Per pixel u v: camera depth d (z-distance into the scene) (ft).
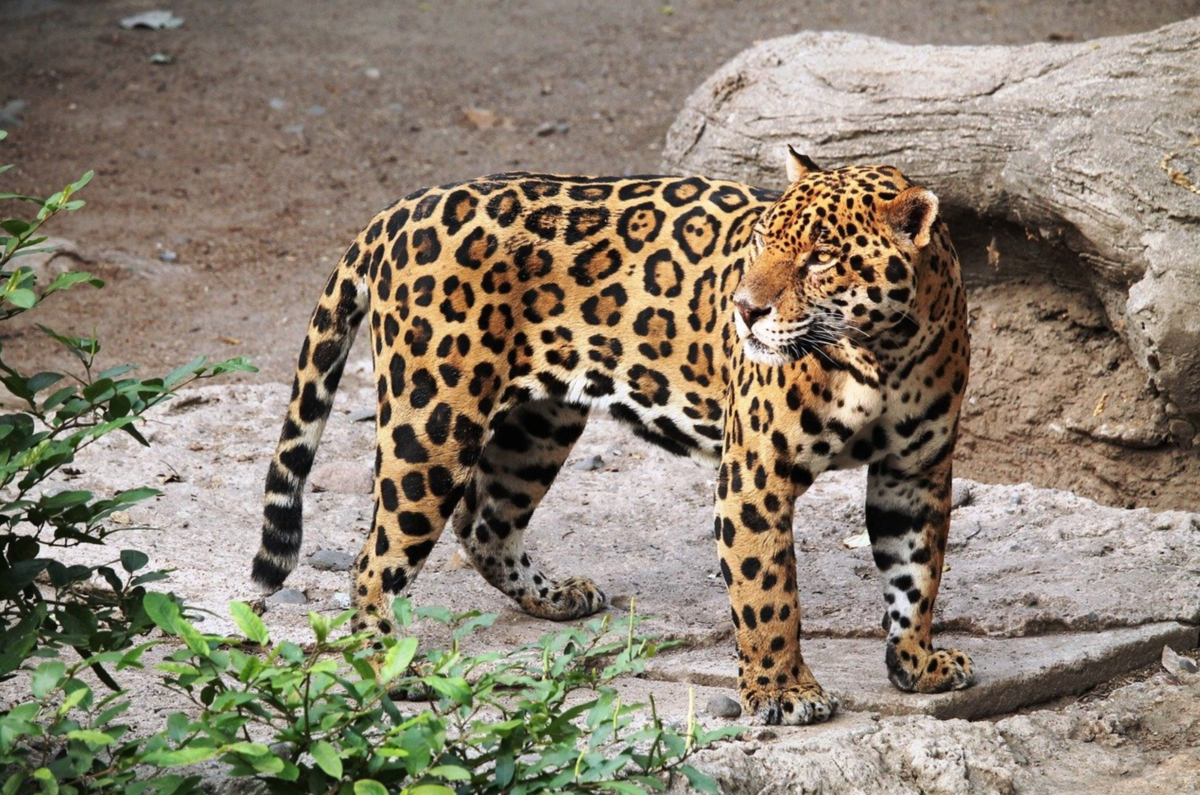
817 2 94.38
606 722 24.07
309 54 88.38
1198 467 41.65
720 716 29.37
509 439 34.88
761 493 28.86
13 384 25.70
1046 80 43.01
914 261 27.09
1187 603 34.12
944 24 87.61
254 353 56.08
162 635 33.04
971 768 27.84
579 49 89.45
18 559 26.22
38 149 74.18
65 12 93.56
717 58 86.99
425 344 31.12
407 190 72.43
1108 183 39.73
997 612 34.17
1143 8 88.38
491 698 28.40
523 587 35.45
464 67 87.04
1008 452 44.96
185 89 82.74
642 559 39.01
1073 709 30.96
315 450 33.12
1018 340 44.98
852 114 46.34
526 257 31.37
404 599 24.23
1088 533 38.60
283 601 35.55
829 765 27.09
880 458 29.63
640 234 31.32
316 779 22.31
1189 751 29.43
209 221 68.59
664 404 31.71
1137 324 38.96
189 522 40.29
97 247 64.28
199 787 25.26
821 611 35.19
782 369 28.22
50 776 21.50
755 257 28.17
